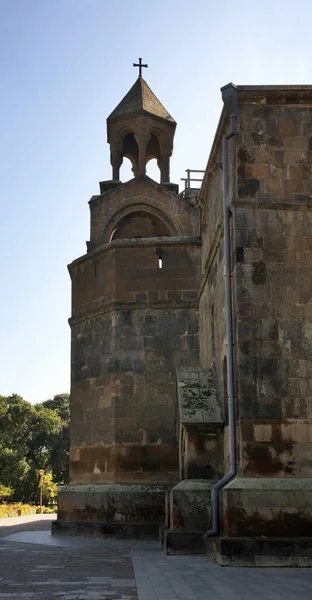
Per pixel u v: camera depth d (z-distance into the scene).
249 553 12.96
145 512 19.47
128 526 19.34
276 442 13.91
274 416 14.02
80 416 21.91
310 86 15.28
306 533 13.21
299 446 13.89
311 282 14.69
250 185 15.01
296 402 14.10
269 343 14.34
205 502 15.51
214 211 18.34
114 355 21.03
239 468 13.94
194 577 11.46
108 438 20.59
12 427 76.44
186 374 18.08
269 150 15.19
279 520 13.27
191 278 21.53
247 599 9.11
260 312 14.47
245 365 14.21
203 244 21.05
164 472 20.06
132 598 9.35
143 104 28.69
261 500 13.36
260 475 13.74
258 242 14.77
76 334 22.81
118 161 29.05
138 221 28.84
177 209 27.97
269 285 14.60
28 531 24.27
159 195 28.00
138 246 21.73
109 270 21.84
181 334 21.16
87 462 21.22
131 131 28.78
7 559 14.52
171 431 20.38
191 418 16.30
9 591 10.04
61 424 86.56
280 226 14.89
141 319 21.30
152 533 19.27
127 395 20.67
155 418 20.48
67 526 20.78
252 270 14.64
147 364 20.91
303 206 14.97
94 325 22.14
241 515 13.30
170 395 20.67
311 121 15.36
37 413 80.81
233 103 15.25
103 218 27.94
